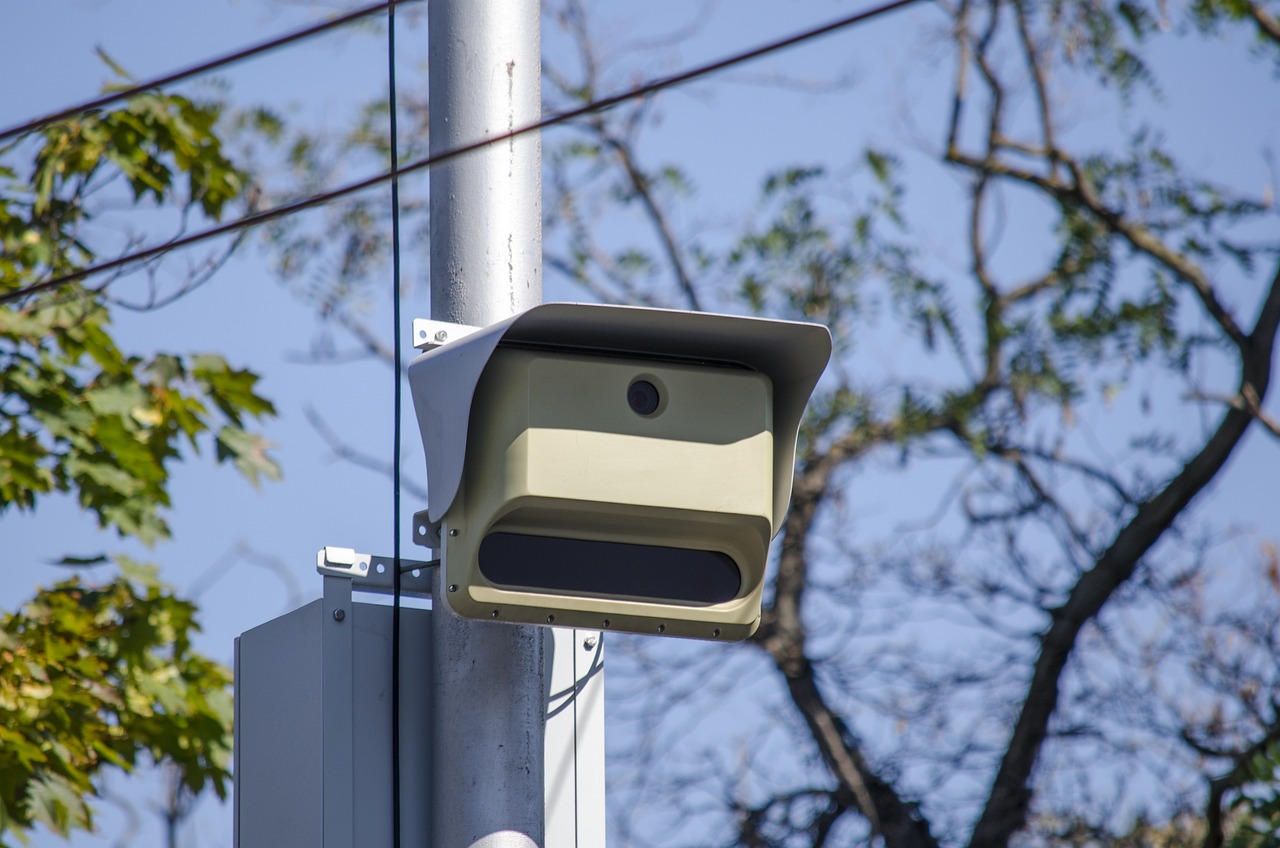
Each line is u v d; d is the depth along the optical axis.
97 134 23.88
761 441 10.38
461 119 11.20
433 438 10.02
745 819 34.28
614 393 10.16
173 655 22.73
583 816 10.95
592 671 11.24
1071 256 37.53
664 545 10.31
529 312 9.83
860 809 34.31
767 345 10.51
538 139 11.29
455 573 9.88
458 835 10.08
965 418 36.41
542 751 10.51
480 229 10.95
